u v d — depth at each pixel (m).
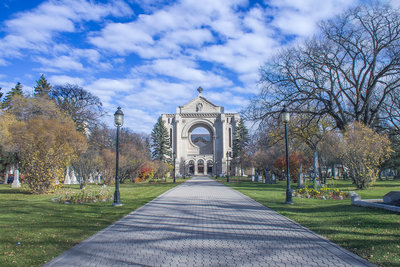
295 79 28.55
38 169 20.06
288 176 15.45
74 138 21.27
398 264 5.55
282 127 29.89
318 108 29.56
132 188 29.00
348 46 27.55
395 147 40.00
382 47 26.05
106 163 34.16
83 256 6.27
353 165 23.33
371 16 26.22
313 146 31.39
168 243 7.32
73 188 28.02
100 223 9.82
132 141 64.00
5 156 36.91
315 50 27.59
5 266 5.48
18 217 10.54
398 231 7.93
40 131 19.61
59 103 43.41
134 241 7.53
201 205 14.86
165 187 30.64
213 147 83.19
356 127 23.94
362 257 6.07
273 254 6.38
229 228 9.10
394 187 25.94
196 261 5.93
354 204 12.67
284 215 11.50
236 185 34.53
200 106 85.00
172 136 84.12
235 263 5.82
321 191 17.64
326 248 6.79
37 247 6.77
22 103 34.19
